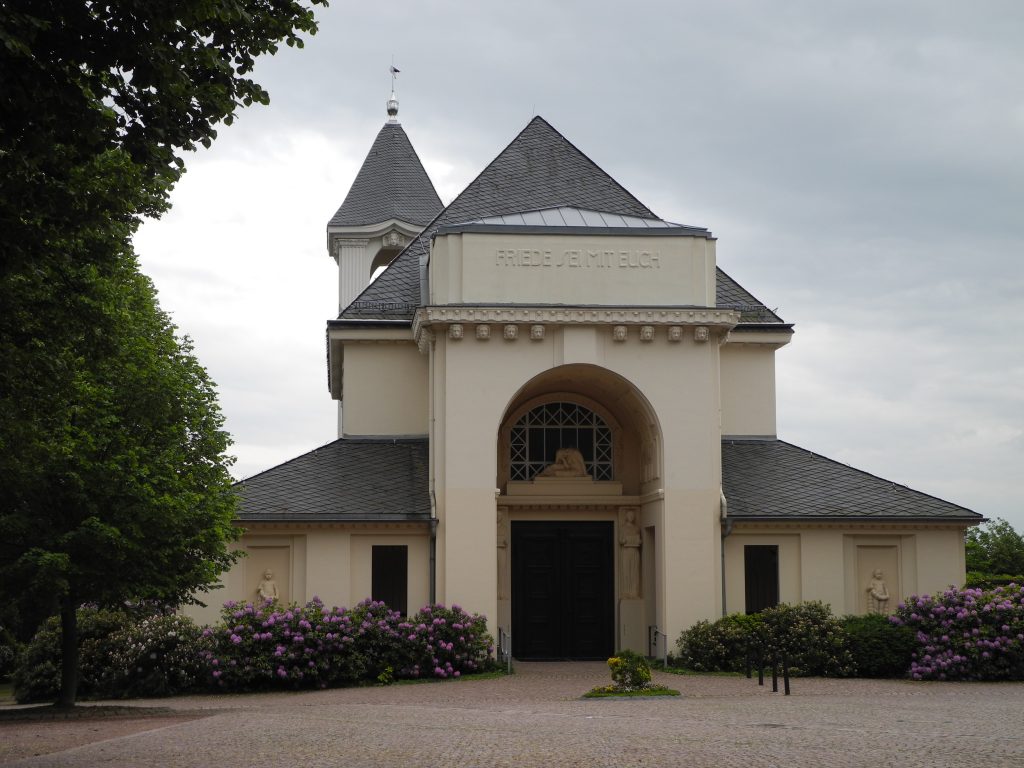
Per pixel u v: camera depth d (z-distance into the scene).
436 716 16.78
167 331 22.86
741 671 25.11
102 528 19.75
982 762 11.45
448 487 26.77
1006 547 52.19
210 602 26.78
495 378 27.00
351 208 43.19
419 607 26.86
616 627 29.48
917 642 24.41
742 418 31.36
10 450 16.86
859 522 27.66
